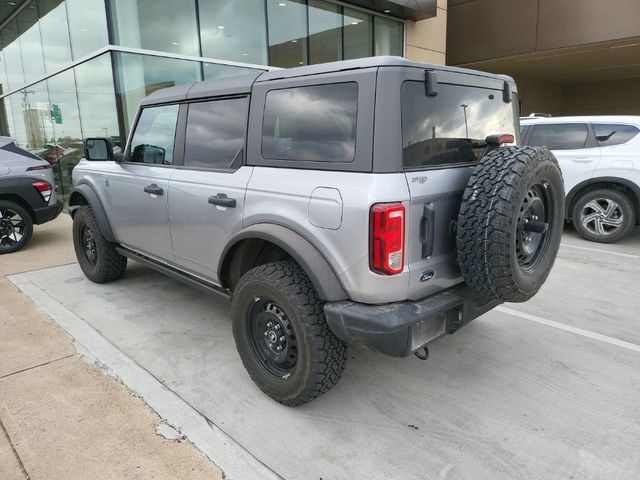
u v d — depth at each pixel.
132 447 2.29
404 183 2.11
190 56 7.57
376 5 9.90
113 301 4.22
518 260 2.39
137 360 3.15
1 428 2.42
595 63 14.84
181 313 3.95
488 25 13.65
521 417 2.54
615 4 11.30
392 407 2.65
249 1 8.22
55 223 7.96
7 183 5.80
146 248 3.81
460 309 2.43
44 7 8.59
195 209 3.07
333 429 2.45
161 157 3.52
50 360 3.13
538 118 6.89
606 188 6.32
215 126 2.99
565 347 3.34
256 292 2.53
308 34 9.27
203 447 2.29
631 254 5.80
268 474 2.12
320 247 2.27
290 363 2.57
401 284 2.17
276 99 2.56
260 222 2.56
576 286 4.60
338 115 2.25
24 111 10.69
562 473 2.13
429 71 2.25
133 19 6.85
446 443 2.34
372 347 2.16
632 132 6.11
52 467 2.15
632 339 3.46
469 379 2.93
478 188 2.18
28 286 4.64
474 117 2.61
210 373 2.99
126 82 6.89
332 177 2.22
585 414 2.56
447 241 2.36
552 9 12.32
